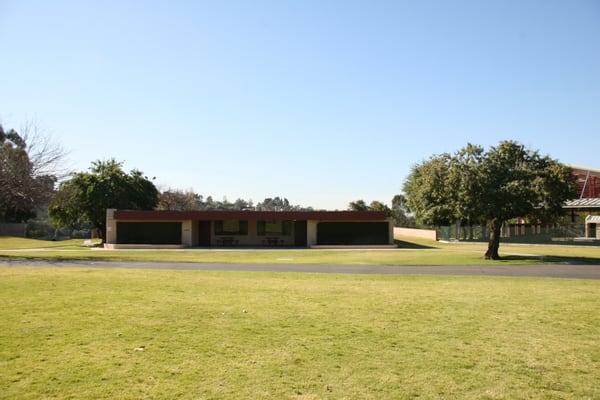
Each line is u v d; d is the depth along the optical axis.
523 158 31.73
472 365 7.86
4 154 34.19
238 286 15.94
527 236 61.59
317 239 51.34
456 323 10.55
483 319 10.95
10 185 33.50
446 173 31.66
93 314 11.07
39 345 8.62
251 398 6.48
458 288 15.90
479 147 31.53
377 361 8.01
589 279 19.44
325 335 9.50
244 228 55.25
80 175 59.62
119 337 9.19
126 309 11.66
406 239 64.69
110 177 60.31
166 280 17.36
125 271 20.89
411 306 12.42
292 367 7.68
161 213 51.00
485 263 29.06
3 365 7.59
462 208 30.23
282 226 55.31
